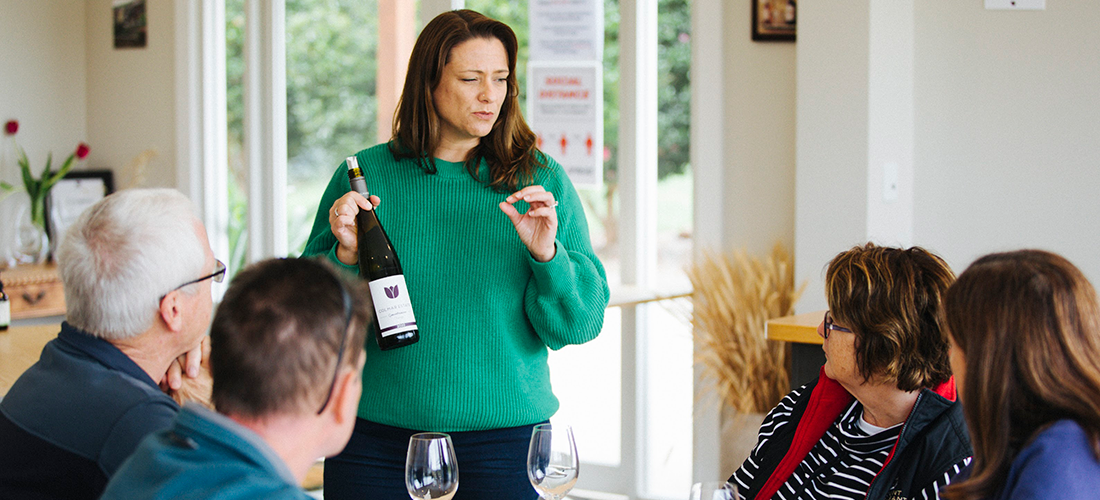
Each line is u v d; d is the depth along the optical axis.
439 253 1.77
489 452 1.76
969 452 1.36
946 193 3.21
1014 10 3.10
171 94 4.69
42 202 4.68
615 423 3.71
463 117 1.73
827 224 3.11
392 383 1.74
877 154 3.05
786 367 3.24
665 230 3.64
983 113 3.15
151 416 1.18
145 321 1.22
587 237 1.93
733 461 3.21
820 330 1.47
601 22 3.63
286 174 4.44
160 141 4.75
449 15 1.75
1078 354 0.99
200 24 4.57
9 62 4.69
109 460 1.16
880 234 3.09
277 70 4.38
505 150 1.81
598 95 3.65
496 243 1.78
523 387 1.78
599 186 3.69
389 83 4.14
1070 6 3.05
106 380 1.20
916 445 1.40
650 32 3.58
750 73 3.38
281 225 4.45
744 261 3.30
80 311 1.22
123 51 4.82
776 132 3.36
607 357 3.71
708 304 3.26
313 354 0.92
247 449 0.90
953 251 3.22
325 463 1.82
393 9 4.09
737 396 3.25
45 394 1.20
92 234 1.21
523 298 1.80
